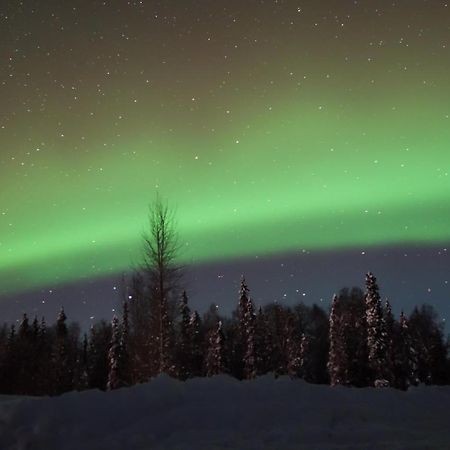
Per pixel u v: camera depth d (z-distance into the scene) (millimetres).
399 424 7703
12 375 37719
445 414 8430
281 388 8898
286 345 45500
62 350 43781
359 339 41562
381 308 40500
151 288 22312
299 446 6500
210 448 6406
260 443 6637
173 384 8500
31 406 7352
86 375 46219
